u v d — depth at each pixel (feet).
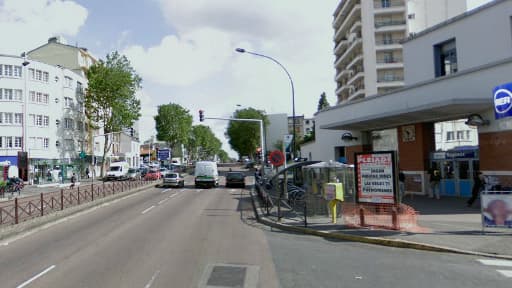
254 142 276.41
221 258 28.53
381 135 84.28
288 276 23.81
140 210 60.44
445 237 33.94
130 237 37.01
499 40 66.39
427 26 196.54
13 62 152.35
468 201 53.67
